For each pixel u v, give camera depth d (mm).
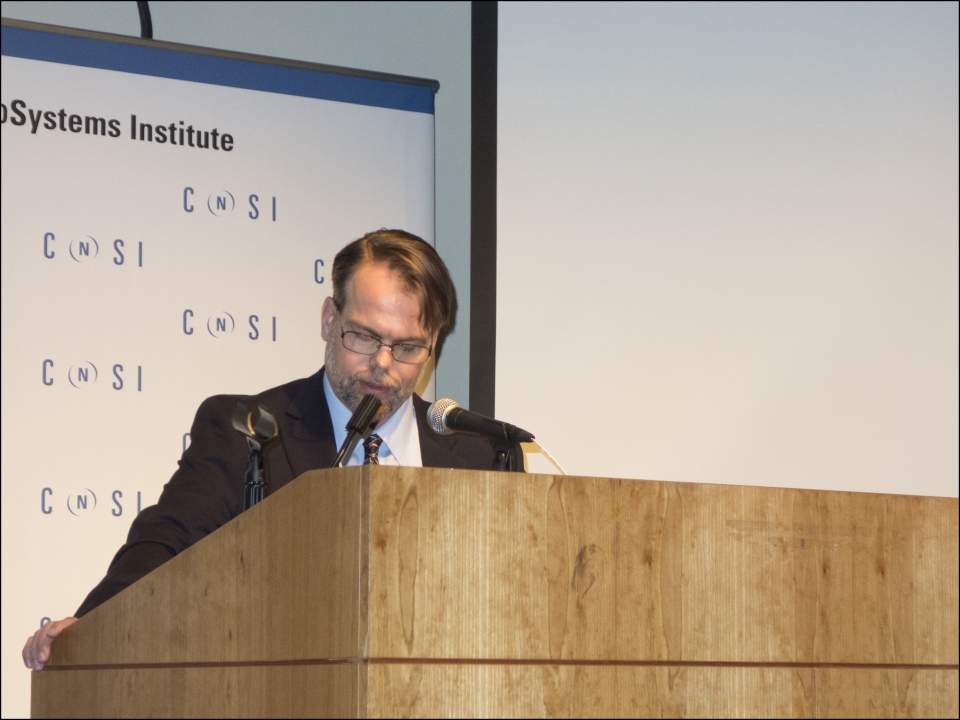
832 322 5086
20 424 4512
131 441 4637
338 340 3803
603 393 4996
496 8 5199
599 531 2156
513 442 2965
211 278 4820
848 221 5141
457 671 2006
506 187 5090
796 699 2258
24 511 4480
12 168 4598
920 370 5090
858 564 2365
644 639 2154
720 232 5125
